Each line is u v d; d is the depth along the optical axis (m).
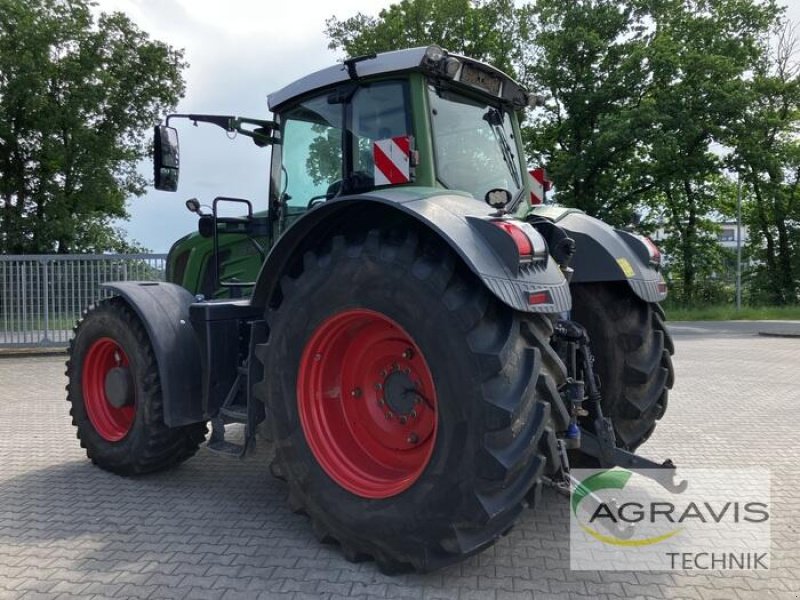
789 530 3.27
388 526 2.68
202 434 4.21
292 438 3.03
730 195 29.88
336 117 3.78
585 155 23.02
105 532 3.28
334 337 3.03
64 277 12.48
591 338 3.76
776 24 26.41
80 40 24.31
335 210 2.94
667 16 24.41
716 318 23.39
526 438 2.51
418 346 2.64
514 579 2.74
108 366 4.47
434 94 3.52
